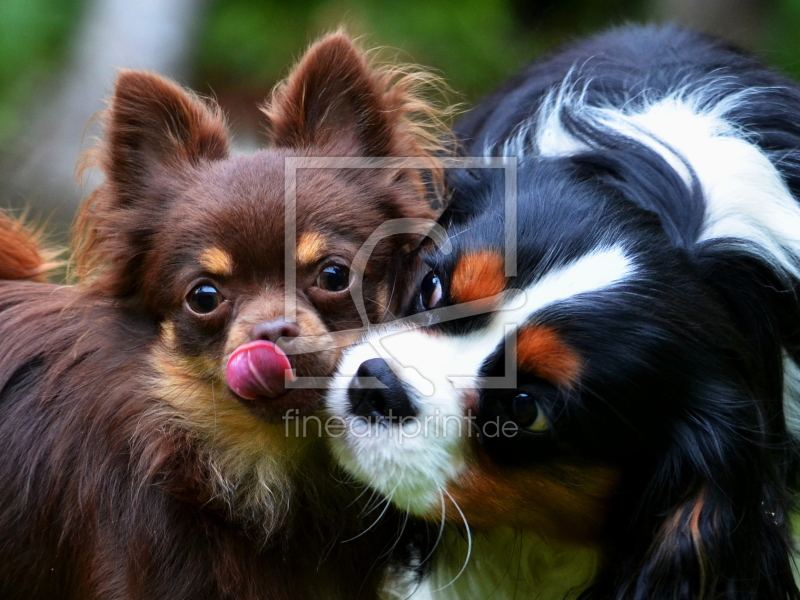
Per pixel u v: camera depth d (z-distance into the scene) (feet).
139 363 19.01
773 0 46.03
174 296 18.29
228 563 18.22
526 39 48.78
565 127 20.76
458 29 46.34
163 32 40.81
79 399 19.10
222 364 17.69
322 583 19.26
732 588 16.21
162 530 18.02
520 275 15.98
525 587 19.72
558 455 16.24
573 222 16.43
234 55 45.01
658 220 17.29
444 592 20.54
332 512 19.12
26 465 19.22
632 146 19.03
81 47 40.09
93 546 18.51
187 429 18.72
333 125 20.06
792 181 20.59
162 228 18.66
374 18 46.16
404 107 20.52
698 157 19.10
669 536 16.39
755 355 17.08
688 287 16.15
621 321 15.48
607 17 49.55
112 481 18.40
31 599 19.63
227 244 17.60
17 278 23.12
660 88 22.57
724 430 15.92
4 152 37.17
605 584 18.04
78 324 20.27
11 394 19.98
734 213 18.13
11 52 40.93
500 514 16.92
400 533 19.38
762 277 17.87
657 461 16.40
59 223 34.14
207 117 20.39
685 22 44.55
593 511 17.16
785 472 18.53
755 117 21.61
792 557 17.54
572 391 15.53
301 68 19.94
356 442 16.49
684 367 15.75
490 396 15.97
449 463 16.35
